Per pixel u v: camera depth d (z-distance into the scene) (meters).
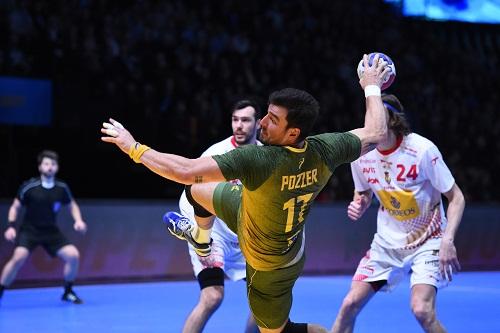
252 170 6.47
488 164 30.53
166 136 24.75
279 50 30.66
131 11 28.41
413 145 9.19
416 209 9.36
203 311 9.50
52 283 20.38
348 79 30.91
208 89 26.89
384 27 35.91
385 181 9.44
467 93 34.34
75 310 16.11
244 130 10.32
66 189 17.58
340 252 23.45
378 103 7.29
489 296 18.44
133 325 14.32
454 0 40.09
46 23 25.95
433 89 32.66
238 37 29.78
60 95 24.20
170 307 16.61
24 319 14.93
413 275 9.29
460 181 27.98
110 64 25.55
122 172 25.42
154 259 21.56
